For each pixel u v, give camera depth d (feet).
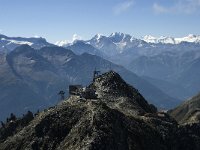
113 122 361.71
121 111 438.81
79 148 328.08
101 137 334.65
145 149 370.32
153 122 429.79
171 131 429.79
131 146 356.38
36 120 397.80
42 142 367.04
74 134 351.87
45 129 376.68
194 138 443.32
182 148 425.69
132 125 385.29
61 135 366.84
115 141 342.03
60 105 403.75
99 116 360.28
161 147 393.50
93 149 323.98
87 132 342.85
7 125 451.12
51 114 386.73
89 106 383.04
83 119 362.94
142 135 380.58
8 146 384.68
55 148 356.18
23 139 380.99
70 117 377.91
